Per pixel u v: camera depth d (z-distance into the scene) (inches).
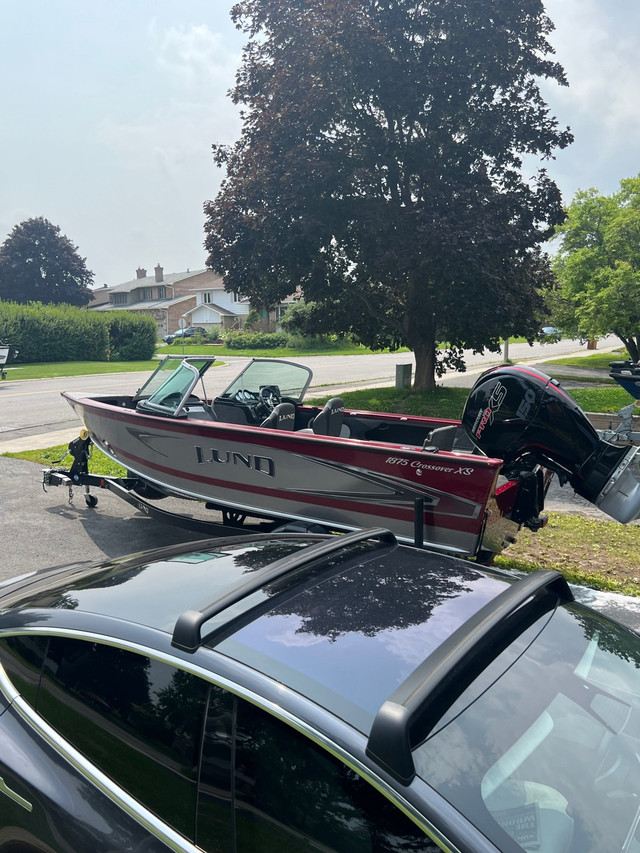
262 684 80.1
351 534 118.7
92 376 1227.9
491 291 612.7
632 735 83.7
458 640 83.0
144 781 85.6
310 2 630.5
